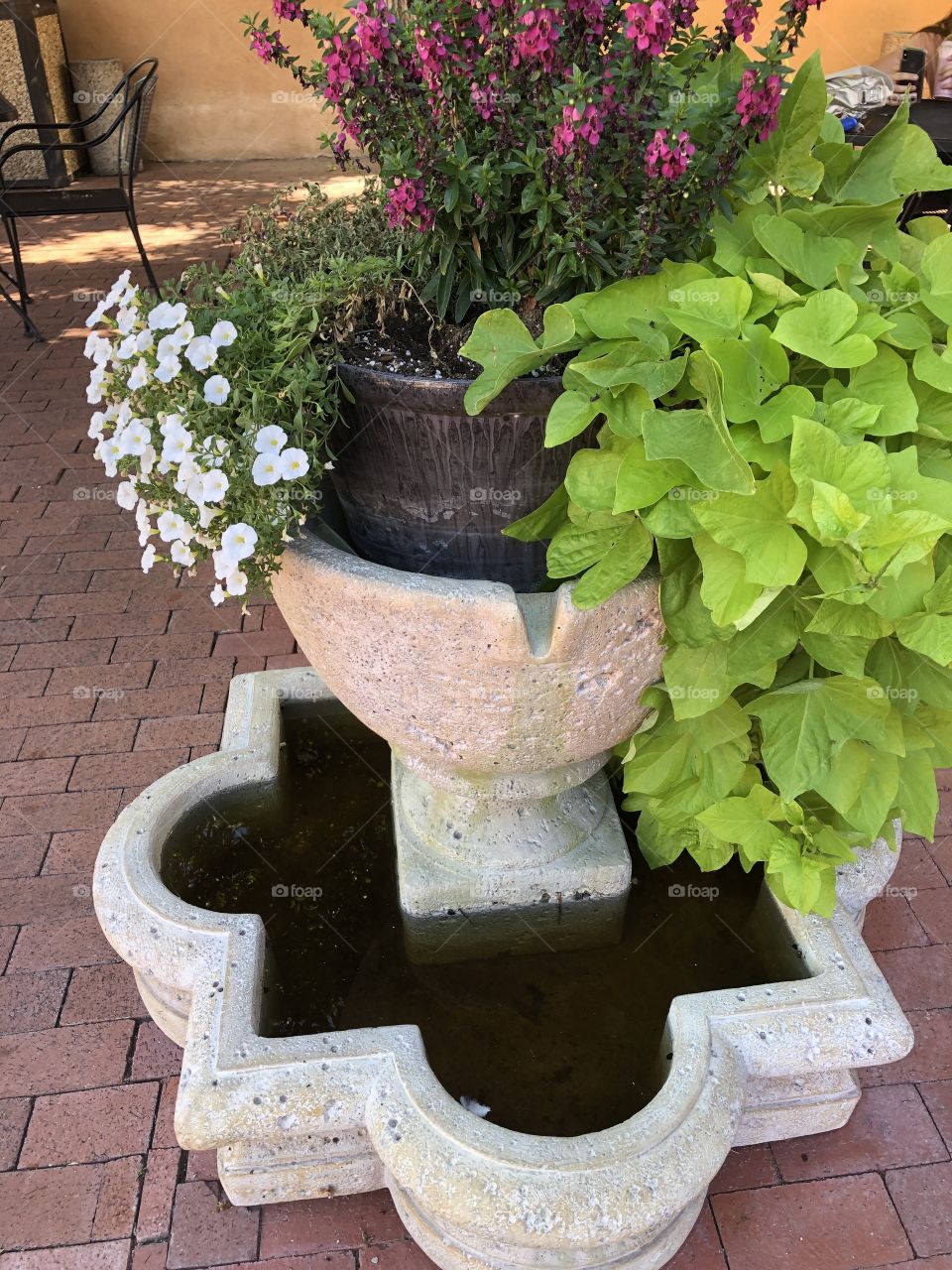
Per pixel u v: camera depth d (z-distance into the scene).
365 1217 1.64
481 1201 1.32
